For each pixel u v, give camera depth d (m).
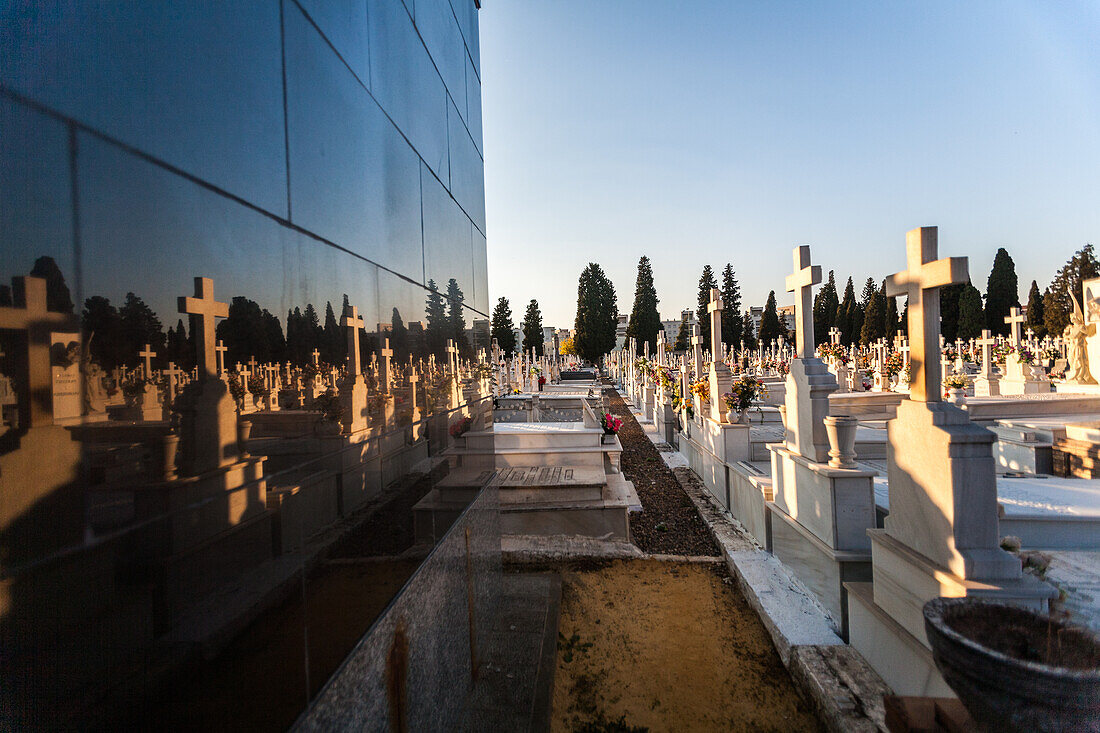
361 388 2.11
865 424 8.72
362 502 2.02
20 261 0.83
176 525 1.11
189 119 1.24
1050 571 3.19
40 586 0.83
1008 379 13.68
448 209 3.74
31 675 0.81
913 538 2.72
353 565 1.86
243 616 1.28
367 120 2.35
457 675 2.75
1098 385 10.82
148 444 1.06
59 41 0.92
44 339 0.87
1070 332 11.52
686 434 9.72
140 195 1.08
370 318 2.27
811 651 3.20
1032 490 4.44
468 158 4.50
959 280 2.44
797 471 4.23
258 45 1.53
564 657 3.50
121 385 1.01
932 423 2.57
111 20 1.03
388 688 1.92
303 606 1.52
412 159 2.96
